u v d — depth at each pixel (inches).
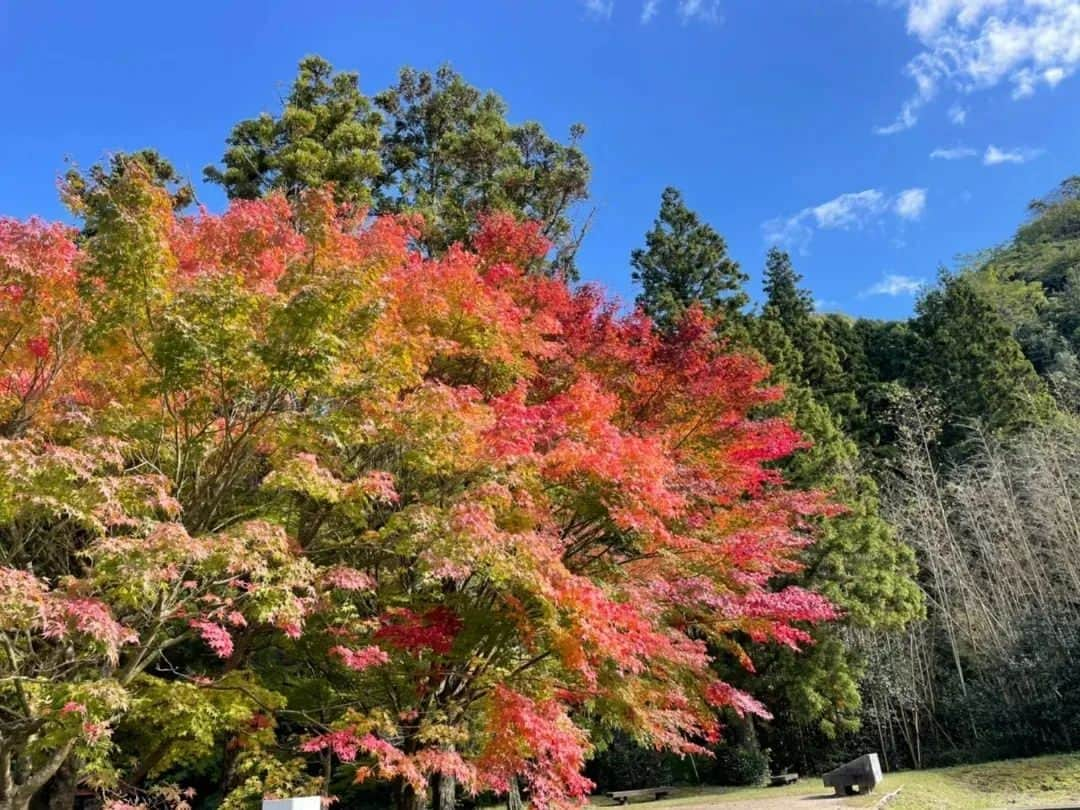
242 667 372.8
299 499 336.2
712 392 454.6
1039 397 1352.1
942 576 1021.2
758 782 848.9
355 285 266.4
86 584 228.5
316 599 273.9
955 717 888.3
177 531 223.6
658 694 397.1
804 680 820.0
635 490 329.7
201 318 256.7
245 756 346.0
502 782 323.6
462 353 377.4
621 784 932.6
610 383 450.9
